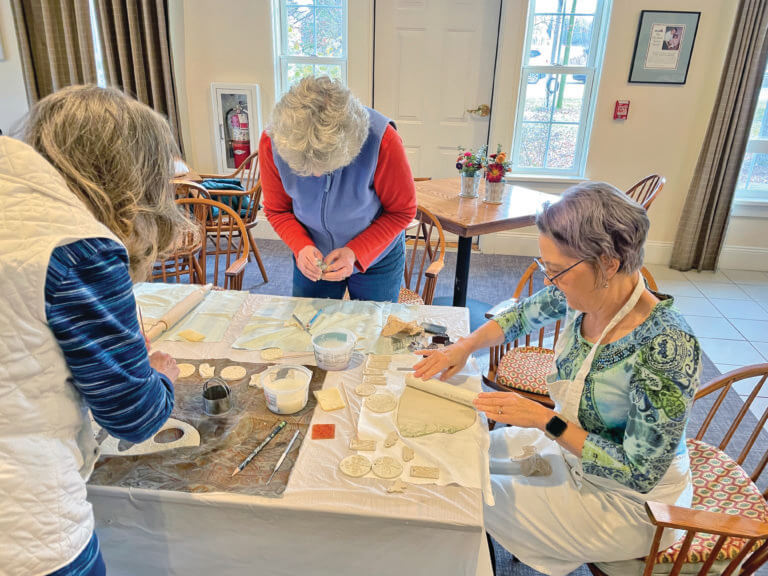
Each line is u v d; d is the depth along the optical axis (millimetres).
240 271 1946
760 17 3217
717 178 3646
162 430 1033
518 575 1564
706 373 2635
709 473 1306
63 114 677
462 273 2682
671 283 3691
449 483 926
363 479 929
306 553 931
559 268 1007
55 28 3723
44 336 636
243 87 3902
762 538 879
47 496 672
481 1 3684
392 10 3760
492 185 2811
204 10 3738
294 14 3844
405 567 930
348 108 1266
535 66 3807
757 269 3957
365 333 1402
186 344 1333
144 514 908
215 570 973
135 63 3701
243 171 3959
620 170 3861
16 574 660
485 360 2482
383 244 1659
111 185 704
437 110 4008
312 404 1126
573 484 1136
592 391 1064
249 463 954
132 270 825
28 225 618
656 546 960
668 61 3531
